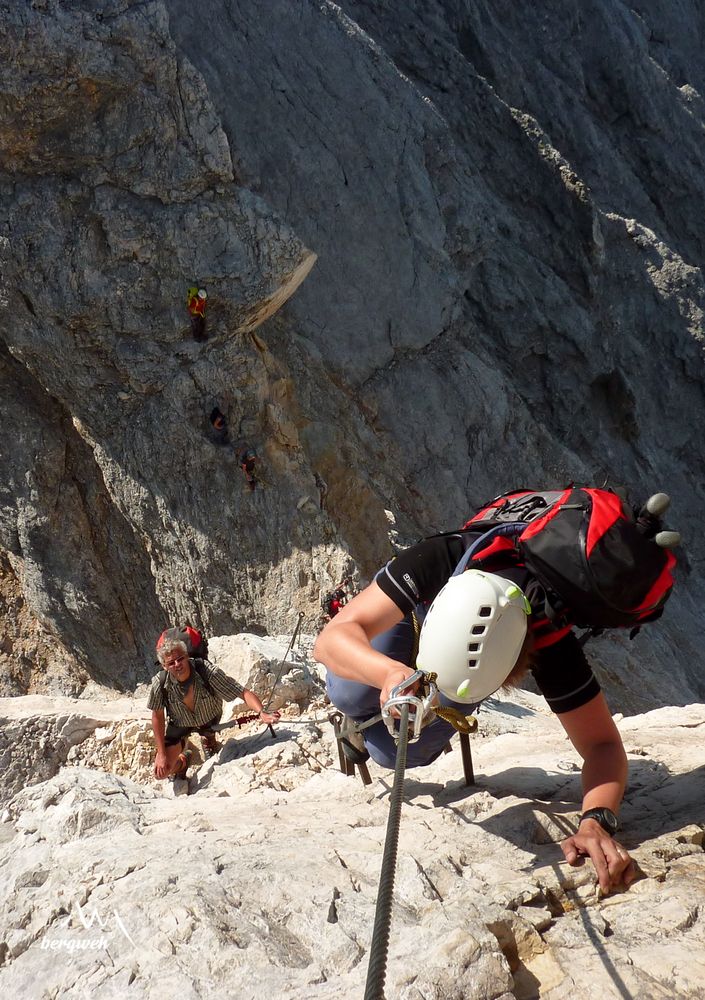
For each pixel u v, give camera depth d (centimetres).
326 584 1781
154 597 1914
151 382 1747
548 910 238
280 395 2011
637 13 3350
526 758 388
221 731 579
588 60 3159
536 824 287
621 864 247
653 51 3353
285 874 244
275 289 1747
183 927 221
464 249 2572
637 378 2967
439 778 378
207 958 213
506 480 2495
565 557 241
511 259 2734
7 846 307
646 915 233
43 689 1939
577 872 249
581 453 2828
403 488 2370
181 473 1783
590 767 271
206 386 1755
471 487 2450
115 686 1930
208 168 1678
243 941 220
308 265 1791
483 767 383
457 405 2456
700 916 233
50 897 246
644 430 2934
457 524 2402
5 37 1505
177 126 1645
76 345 1731
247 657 643
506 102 2983
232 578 1816
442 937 210
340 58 2344
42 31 1509
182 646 550
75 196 1656
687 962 214
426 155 2484
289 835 288
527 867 259
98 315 1705
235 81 2205
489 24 2997
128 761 599
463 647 227
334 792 376
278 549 1797
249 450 1783
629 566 236
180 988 204
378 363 2391
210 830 300
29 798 365
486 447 2489
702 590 2886
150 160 1656
